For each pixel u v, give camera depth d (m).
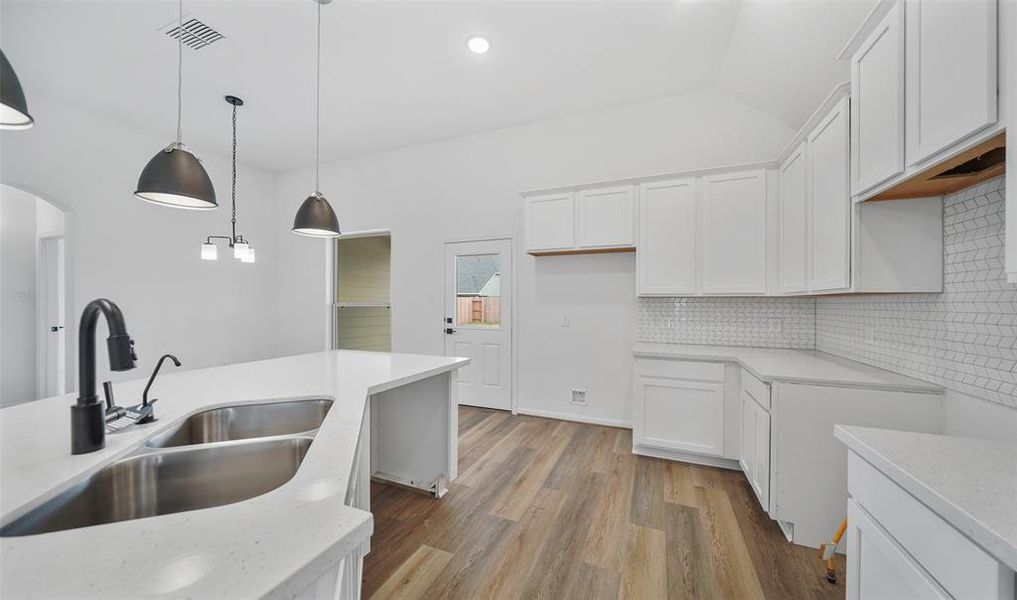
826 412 1.83
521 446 3.09
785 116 3.00
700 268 2.94
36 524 0.76
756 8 2.27
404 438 2.42
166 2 2.31
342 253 5.32
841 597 1.53
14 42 2.66
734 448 2.59
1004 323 1.34
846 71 2.19
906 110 1.28
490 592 1.55
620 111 3.63
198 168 1.76
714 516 2.08
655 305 3.45
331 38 2.65
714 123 3.32
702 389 2.67
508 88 3.32
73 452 0.94
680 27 2.56
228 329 4.86
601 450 3.00
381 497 2.29
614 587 1.58
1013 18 0.86
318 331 5.24
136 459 0.99
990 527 0.63
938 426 1.65
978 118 0.96
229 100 3.47
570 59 2.91
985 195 1.41
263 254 5.30
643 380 2.83
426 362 2.32
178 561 0.52
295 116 3.82
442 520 2.05
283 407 1.55
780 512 1.89
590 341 3.73
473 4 2.35
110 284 3.81
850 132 1.72
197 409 1.39
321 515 0.65
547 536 1.91
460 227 4.34
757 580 1.62
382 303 5.18
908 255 1.66
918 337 1.79
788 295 2.55
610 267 3.66
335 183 5.07
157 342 4.18
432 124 4.02
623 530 1.96
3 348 4.32
